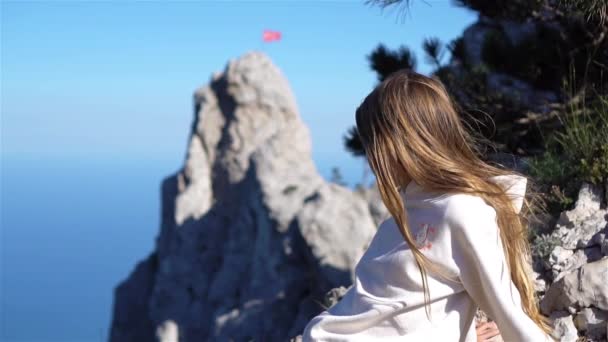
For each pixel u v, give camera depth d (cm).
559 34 823
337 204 3381
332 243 3206
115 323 5656
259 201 3828
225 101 5659
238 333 3372
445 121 287
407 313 279
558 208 544
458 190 276
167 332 4816
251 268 3897
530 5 812
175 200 5459
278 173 4047
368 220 3253
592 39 754
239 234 4131
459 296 281
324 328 294
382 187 284
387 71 950
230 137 5491
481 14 876
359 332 286
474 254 268
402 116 284
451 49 984
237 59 5694
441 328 277
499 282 265
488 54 862
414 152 281
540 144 821
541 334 261
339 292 637
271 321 3288
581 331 429
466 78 878
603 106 614
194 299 4972
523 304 291
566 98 798
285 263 3428
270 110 5500
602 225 483
